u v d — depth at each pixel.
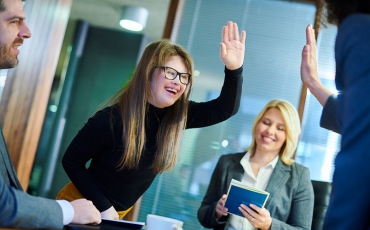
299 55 3.50
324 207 2.49
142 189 1.77
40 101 3.01
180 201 3.47
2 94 2.72
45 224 1.01
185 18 3.67
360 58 0.77
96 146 1.63
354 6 0.88
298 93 3.46
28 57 2.85
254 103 3.50
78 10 5.66
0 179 0.96
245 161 2.51
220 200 2.21
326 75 3.41
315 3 3.51
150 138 1.69
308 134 3.40
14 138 2.84
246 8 3.62
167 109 1.72
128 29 5.85
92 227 1.15
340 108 0.81
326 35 3.45
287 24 3.56
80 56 6.04
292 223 2.31
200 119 1.87
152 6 5.11
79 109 5.97
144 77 1.63
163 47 1.68
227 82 1.79
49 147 5.86
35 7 2.85
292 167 2.46
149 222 1.28
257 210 2.01
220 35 3.61
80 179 1.64
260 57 3.54
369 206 0.70
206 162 3.49
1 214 0.94
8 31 1.35
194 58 3.61
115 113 1.64
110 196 1.69
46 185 5.81
